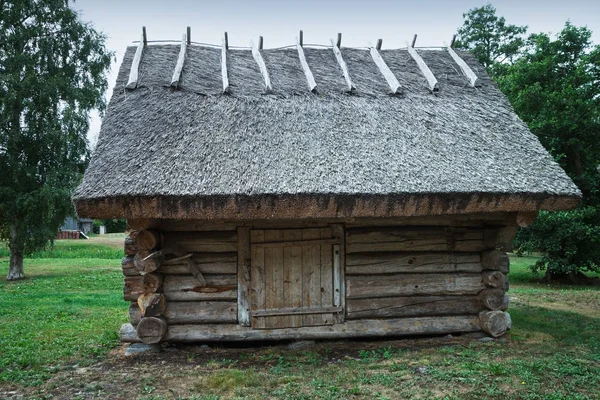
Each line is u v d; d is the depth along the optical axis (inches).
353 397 169.8
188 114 239.8
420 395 169.9
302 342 236.7
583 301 381.1
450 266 247.8
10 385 188.9
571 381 180.5
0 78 617.6
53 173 653.9
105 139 223.6
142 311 227.0
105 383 188.7
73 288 514.0
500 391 170.9
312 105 257.3
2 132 637.9
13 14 663.1
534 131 553.6
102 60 721.0
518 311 327.6
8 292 486.0
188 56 296.7
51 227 670.5
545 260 591.2
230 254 237.0
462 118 256.7
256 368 203.5
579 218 526.3
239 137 226.2
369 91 274.8
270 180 200.8
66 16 685.9
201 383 184.5
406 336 246.7
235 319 235.1
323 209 199.9
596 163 563.5
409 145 229.9
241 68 291.1
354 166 212.4
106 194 193.2
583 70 547.8
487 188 207.0
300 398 169.3
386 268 243.1
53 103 655.8
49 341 254.7
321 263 238.4
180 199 194.4
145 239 219.6
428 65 306.2
